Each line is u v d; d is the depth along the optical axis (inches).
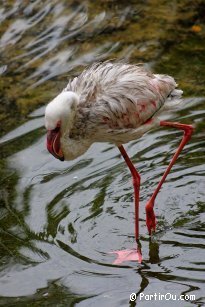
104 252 294.4
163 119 389.1
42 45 480.1
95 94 294.7
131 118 302.5
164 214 317.1
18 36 489.1
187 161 353.1
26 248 299.3
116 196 332.5
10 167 359.6
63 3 521.7
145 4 520.4
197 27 491.5
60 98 283.0
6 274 284.2
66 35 489.7
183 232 303.3
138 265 284.2
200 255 287.3
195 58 455.8
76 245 299.4
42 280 279.0
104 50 470.9
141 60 455.8
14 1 523.5
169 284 271.4
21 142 380.2
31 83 438.3
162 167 351.6
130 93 299.4
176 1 522.0
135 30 491.5
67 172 354.3
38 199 333.4
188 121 386.6
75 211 322.3
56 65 457.1
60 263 288.4
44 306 263.6
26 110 410.0
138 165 355.3
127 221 314.8
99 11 514.9
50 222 315.9
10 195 338.0
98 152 371.9
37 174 353.7
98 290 271.1
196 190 331.3
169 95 320.8
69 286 274.4
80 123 293.0
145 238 301.7
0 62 462.3
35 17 508.7
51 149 285.4
